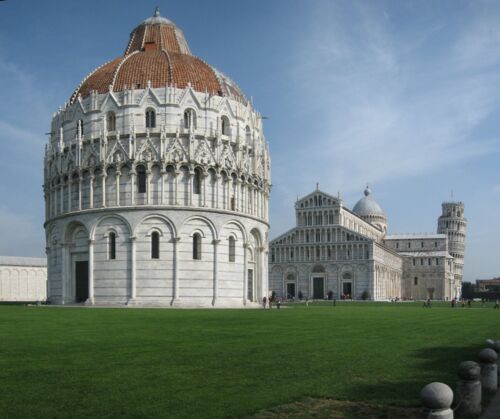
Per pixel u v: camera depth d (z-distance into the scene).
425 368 25.05
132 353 28.98
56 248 101.31
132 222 92.06
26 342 33.59
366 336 39.12
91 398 19.06
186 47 118.69
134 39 117.62
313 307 105.75
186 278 92.25
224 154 97.56
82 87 105.19
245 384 21.41
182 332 40.84
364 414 17.64
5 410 17.55
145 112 96.31
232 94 105.62
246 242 100.25
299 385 21.31
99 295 93.44
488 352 21.27
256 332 41.47
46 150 107.62
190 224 93.25
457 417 17.66
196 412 17.45
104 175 94.12
